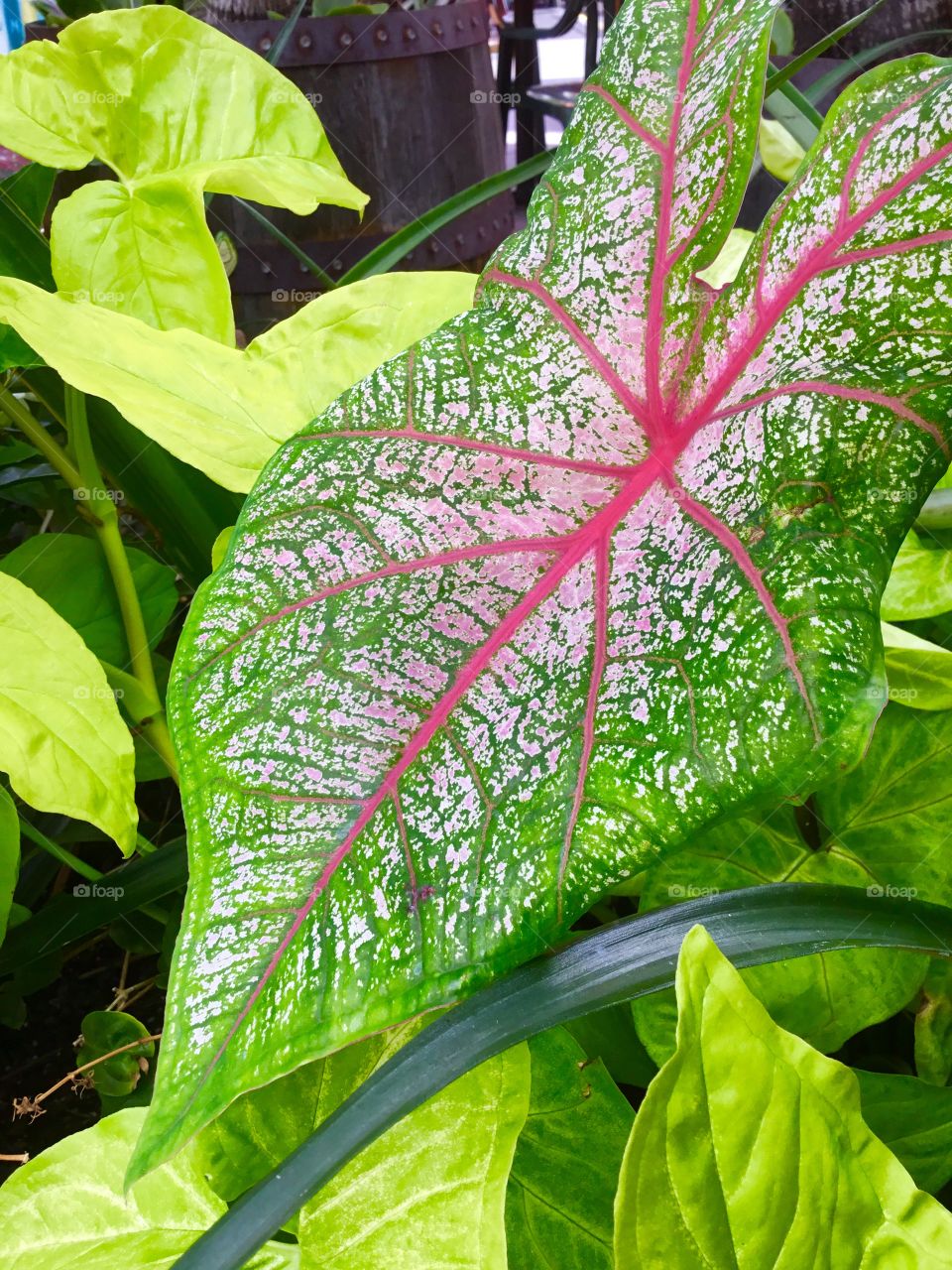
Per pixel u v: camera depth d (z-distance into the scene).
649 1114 0.22
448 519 0.29
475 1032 0.25
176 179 0.48
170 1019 0.24
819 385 0.25
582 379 0.31
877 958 0.35
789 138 0.61
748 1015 0.24
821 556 0.23
